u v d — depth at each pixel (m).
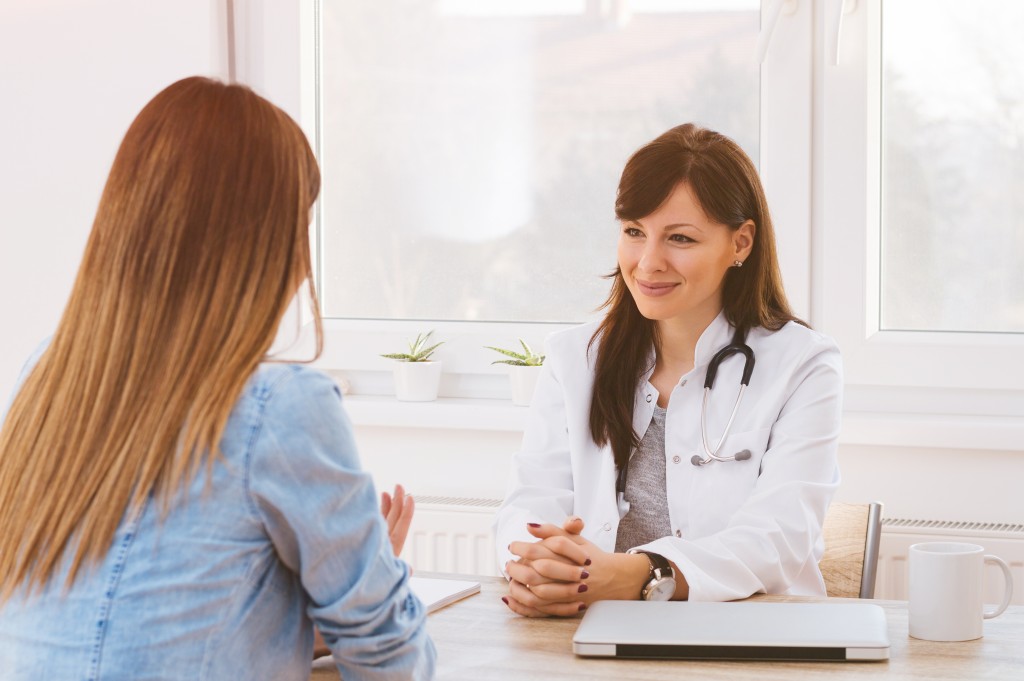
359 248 2.55
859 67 2.21
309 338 2.52
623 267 1.66
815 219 2.27
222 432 0.85
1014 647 1.15
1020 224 2.21
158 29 2.39
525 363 2.35
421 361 2.42
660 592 1.35
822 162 2.25
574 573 1.29
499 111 2.46
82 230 2.43
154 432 0.84
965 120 2.22
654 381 1.75
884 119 2.26
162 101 0.92
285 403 0.87
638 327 1.73
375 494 0.92
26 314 2.46
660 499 1.69
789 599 1.38
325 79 2.54
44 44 2.43
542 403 1.82
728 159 1.63
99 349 0.87
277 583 0.88
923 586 1.17
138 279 0.87
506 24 2.45
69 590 0.84
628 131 2.40
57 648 0.83
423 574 1.50
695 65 2.36
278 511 0.85
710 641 1.12
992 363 2.18
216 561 0.83
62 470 0.86
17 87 2.44
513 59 2.45
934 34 2.22
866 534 1.77
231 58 2.49
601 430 1.71
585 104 2.42
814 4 2.23
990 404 2.22
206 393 0.85
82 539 0.84
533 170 2.45
